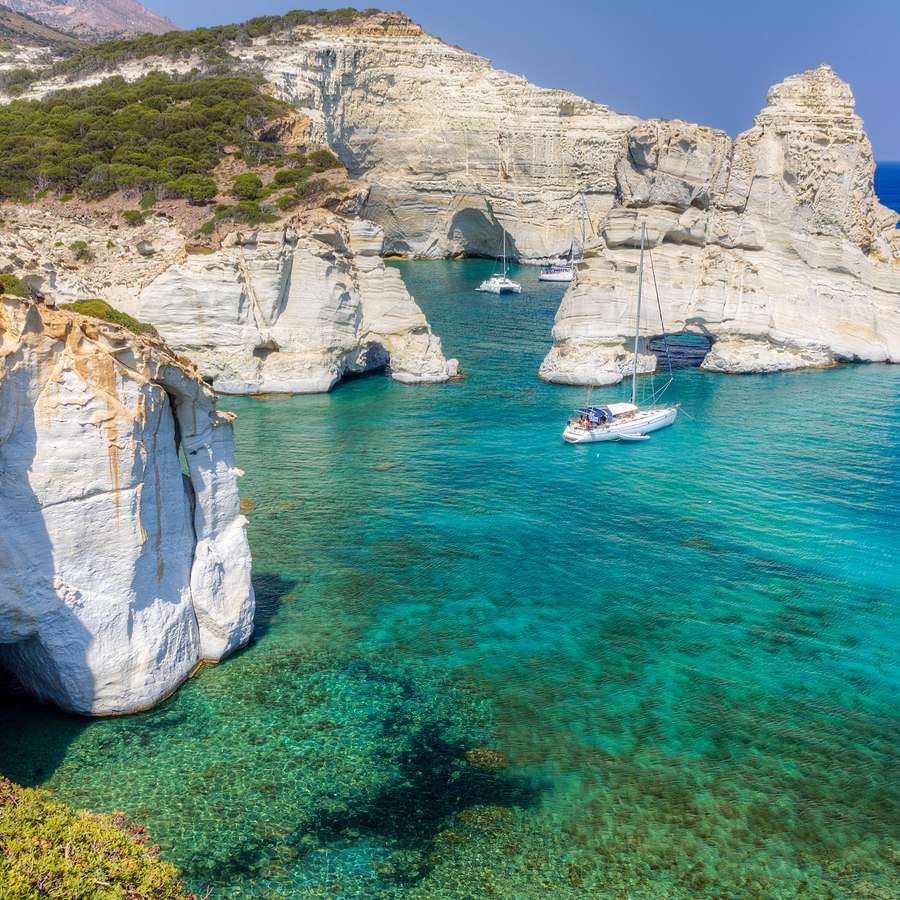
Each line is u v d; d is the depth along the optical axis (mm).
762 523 38750
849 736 24047
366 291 63219
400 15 126062
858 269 67750
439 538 36594
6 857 15031
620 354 64062
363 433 51094
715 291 65188
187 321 57406
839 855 19828
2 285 22969
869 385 62719
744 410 56719
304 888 18359
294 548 35125
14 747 22031
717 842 20109
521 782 21844
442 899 18281
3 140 72188
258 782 21391
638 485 43438
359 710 24438
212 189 63625
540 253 123188
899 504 41000
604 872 19141
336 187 63812
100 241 60219
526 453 48250
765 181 65625
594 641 28672
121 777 21281
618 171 66562
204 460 25844
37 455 21562
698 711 25000
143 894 15328
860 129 67188
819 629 29766
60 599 22172
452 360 65500
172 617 24656
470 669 26766
